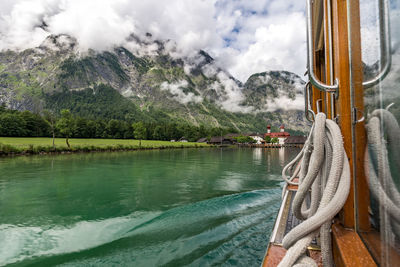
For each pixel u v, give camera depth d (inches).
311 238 38.7
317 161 44.4
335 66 53.7
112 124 4207.7
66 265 136.6
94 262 139.3
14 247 160.2
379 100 36.0
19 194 330.6
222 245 158.1
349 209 49.6
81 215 232.2
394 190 31.0
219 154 1472.7
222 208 241.4
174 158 1051.3
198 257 143.6
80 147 1505.9
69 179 459.8
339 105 51.1
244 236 171.3
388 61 32.3
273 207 242.2
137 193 331.0
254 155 1387.8
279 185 381.1
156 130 5083.7
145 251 151.9
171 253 148.4
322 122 46.9
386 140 33.8
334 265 49.9
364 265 37.6
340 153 41.6
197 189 355.9
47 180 447.8
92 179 459.2
